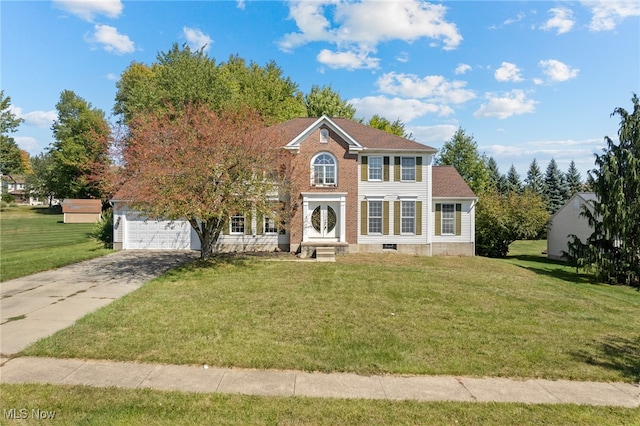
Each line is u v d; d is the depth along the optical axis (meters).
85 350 6.90
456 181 25.95
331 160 22.70
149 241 22.28
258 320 8.94
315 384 5.88
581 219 26.23
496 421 4.93
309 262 18.22
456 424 4.84
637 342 8.21
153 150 14.72
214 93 31.11
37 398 5.20
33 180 78.88
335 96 45.78
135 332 7.92
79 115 59.44
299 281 13.57
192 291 11.77
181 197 12.84
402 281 13.97
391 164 23.27
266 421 4.78
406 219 23.45
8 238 30.12
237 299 10.85
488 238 29.36
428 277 14.94
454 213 24.17
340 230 22.53
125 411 4.91
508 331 8.67
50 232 35.91
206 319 8.91
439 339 7.97
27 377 5.88
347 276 14.70
